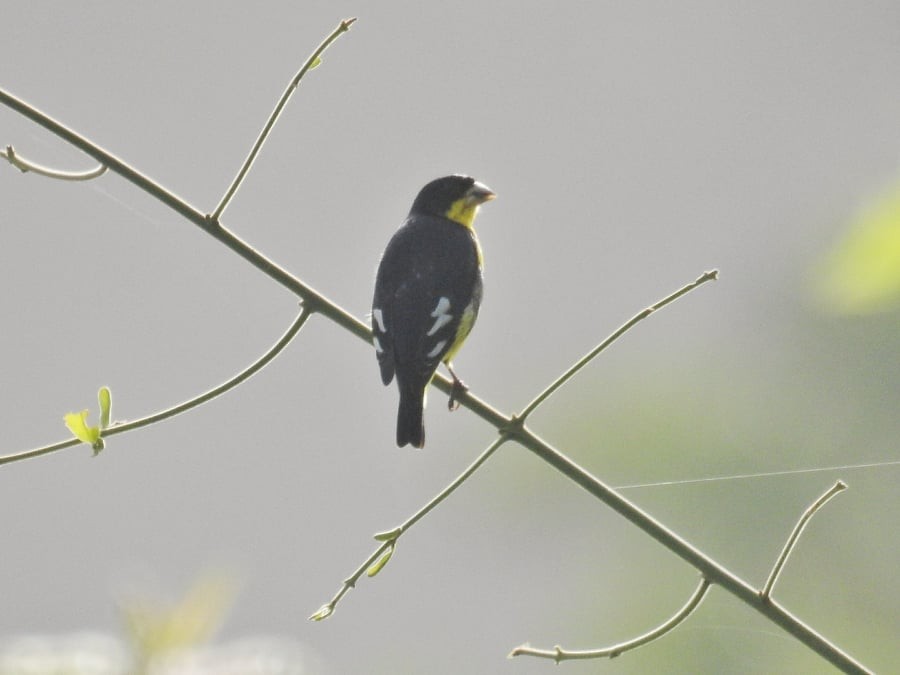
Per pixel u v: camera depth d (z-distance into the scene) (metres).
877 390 12.45
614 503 5.73
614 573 13.29
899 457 12.40
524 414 5.88
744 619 12.20
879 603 12.23
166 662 4.64
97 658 4.59
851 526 12.44
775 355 13.15
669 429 13.34
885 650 12.01
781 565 5.55
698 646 12.23
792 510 12.67
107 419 5.74
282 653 4.81
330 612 5.63
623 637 12.81
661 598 12.84
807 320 12.87
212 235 6.30
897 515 12.31
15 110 6.10
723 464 13.05
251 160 6.30
